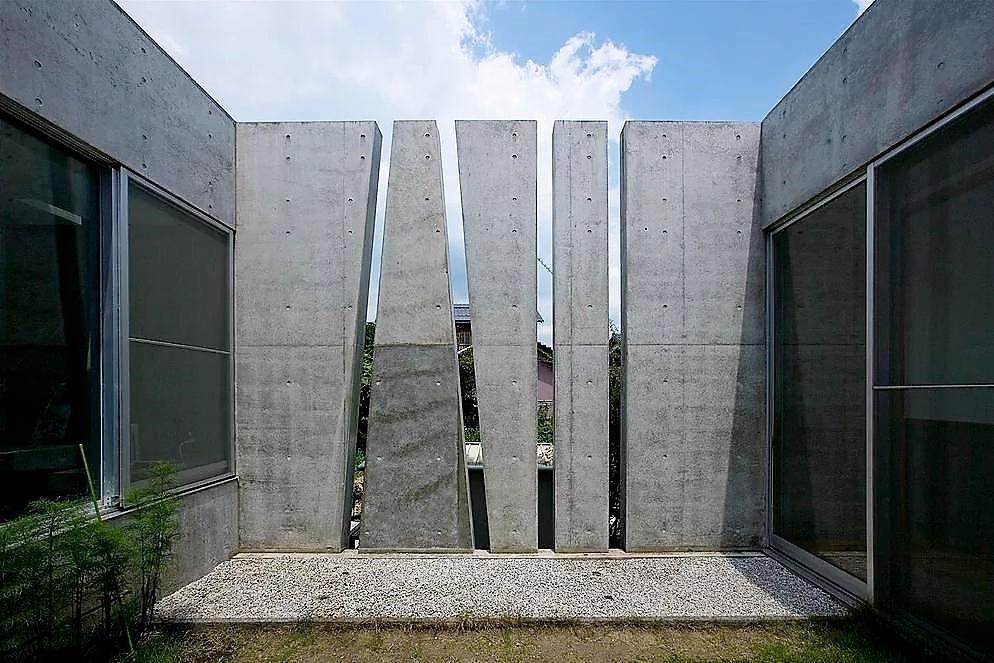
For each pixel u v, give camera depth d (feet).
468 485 15.64
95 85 10.16
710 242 15.75
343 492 15.39
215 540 14.15
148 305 11.90
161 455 12.26
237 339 15.65
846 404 12.09
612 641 10.41
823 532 12.97
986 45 8.41
